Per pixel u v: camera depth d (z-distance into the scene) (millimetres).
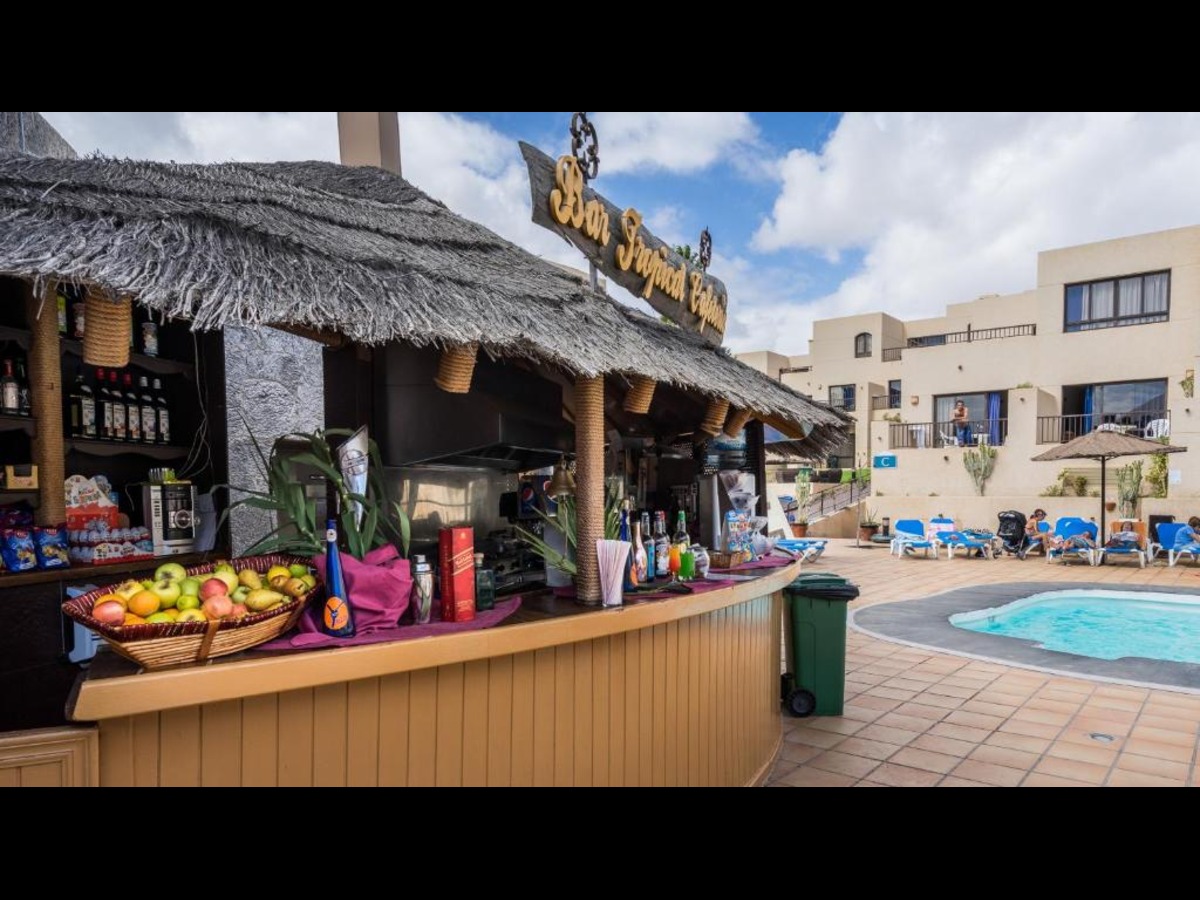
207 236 2121
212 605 1958
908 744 4789
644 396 3248
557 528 3295
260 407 4547
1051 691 6027
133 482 4055
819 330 31203
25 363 3354
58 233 1832
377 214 3363
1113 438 14867
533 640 2492
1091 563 14539
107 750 1789
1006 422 19219
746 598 3783
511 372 3557
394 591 2332
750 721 4137
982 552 16375
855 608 10039
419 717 2305
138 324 3980
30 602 3102
